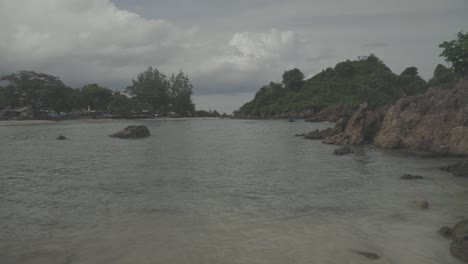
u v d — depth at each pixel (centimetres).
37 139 4684
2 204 1410
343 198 1507
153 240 1034
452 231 1055
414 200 1463
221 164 2497
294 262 895
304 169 2264
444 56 5594
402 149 3167
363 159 2688
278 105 15200
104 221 1201
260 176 2027
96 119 12344
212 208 1360
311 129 6969
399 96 11025
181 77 17825
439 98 3150
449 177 1942
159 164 2491
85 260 908
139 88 15812
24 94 11219
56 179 1925
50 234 1082
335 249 971
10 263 893
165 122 11800
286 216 1259
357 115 3931
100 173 2114
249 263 890
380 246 992
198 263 890
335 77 16162
